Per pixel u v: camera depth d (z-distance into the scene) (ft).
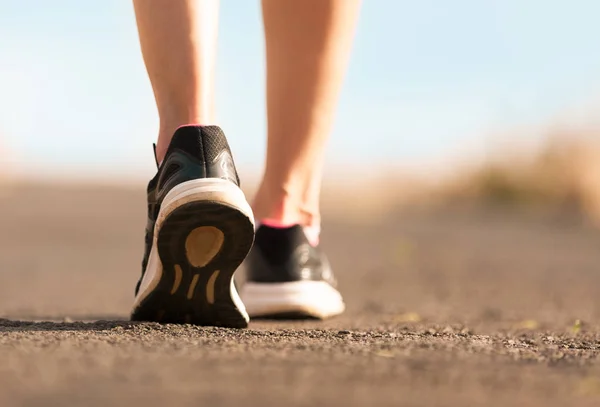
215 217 7.08
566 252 26.99
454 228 38.29
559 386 5.14
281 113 9.65
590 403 4.74
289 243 9.93
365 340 7.07
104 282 17.52
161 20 7.37
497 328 9.45
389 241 31.63
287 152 9.81
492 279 18.90
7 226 33.94
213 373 5.24
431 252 27.02
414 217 46.06
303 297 9.76
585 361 6.07
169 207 7.02
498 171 45.91
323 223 42.06
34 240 29.37
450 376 5.36
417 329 8.59
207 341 6.65
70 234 31.68
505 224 40.04
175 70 7.39
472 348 6.63
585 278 19.19
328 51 9.39
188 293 7.65
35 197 49.98
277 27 9.36
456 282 18.24
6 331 7.20
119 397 4.53
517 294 15.65
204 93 7.50
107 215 40.60
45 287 16.15
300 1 9.20
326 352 6.16
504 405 4.66
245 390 4.79
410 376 5.32
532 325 10.04
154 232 7.55
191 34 7.39
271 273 9.83
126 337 6.82
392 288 16.89
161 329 7.40
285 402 4.54
